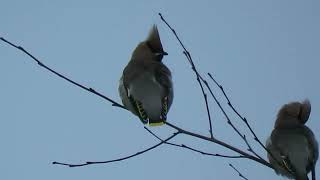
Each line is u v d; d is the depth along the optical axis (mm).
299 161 11594
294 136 11906
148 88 12062
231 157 9148
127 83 12328
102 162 9672
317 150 11961
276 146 11875
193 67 8984
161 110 11867
